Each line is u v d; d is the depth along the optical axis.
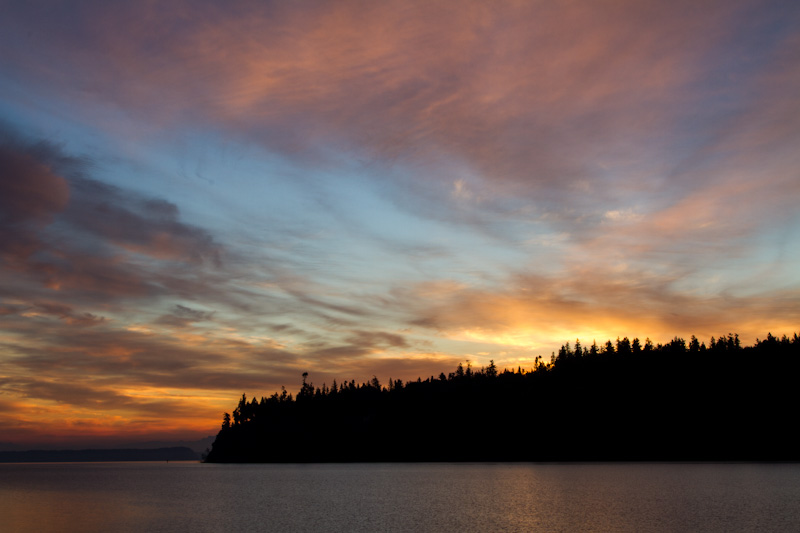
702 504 63.22
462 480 114.12
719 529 46.44
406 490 92.06
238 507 69.69
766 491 77.19
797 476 103.88
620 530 46.75
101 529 52.62
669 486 86.94
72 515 64.69
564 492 81.25
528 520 53.31
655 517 53.66
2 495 99.56
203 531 49.88
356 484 110.56
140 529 51.91
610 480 101.62
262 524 53.72
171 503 77.62
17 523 57.94
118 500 84.81
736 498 68.94
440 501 72.56
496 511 60.53
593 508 61.50
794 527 47.22
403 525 51.47
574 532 46.09
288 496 85.06
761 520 50.97
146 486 122.44
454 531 47.53
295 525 52.59
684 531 45.66
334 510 64.31
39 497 93.44
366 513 60.88
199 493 95.94
